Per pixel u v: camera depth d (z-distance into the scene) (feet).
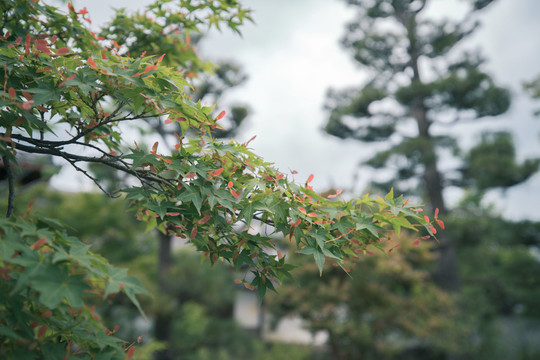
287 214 5.47
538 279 45.78
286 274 5.66
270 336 52.60
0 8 6.52
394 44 45.03
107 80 5.15
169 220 5.50
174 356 32.96
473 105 40.91
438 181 42.16
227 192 5.41
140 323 34.55
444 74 42.60
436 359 36.86
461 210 42.70
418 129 43.98
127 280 4.42
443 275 39.81
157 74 5.29
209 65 9.92
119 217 30.53
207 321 35.83
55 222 4.65
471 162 40.52
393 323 26.55
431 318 27.45
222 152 5.46
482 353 33.99
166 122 5.51
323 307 25.23
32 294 4.68
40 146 5.64
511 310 48.11
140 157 5.43
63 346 4.73
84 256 4.24
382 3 46.50
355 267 24.94
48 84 5.04
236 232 5.63
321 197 5.54
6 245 3.97
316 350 36.29
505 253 53.26
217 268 35.06
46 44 4.98
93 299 19.86
